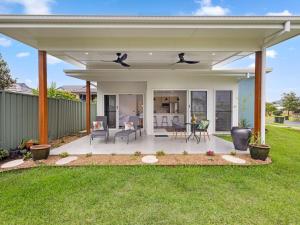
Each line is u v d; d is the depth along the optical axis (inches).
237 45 225.1
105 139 325.4
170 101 478.9
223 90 393.4
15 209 116.6
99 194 134.7
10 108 231.0
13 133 235.6
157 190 140.8
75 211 115.0
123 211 115.1
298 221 106.4
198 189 142.5
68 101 386.9
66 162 198.2
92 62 338.0
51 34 207.0
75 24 182.1
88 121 404.8
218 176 165.6
